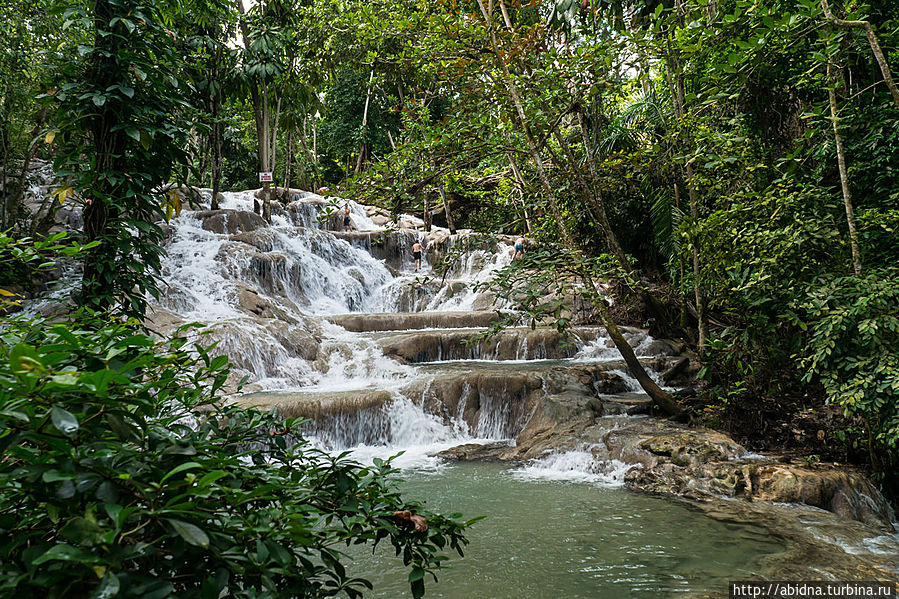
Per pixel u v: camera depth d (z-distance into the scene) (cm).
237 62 2120
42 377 125
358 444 1010
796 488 694
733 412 895
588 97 904
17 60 1384
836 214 795
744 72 805
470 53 891
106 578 118
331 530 182
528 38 873
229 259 1680
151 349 171
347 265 2106
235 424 222
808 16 604
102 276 428
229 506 168
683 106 1043
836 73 707
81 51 414
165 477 134
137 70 414
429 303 1948
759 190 859
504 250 2077
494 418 1066
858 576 496
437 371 1236
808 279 727
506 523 630
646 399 1088
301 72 2205
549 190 916
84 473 132
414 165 905
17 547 140
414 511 203
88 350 156
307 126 3766
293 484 186
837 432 763
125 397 150
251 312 1479
